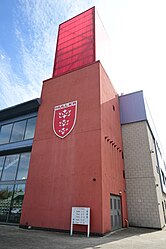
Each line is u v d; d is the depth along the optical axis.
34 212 10.17
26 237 7.23
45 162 11.36
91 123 10.76
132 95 16.38
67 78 13.84
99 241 6.71
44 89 14.88
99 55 14.82
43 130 12.76
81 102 11.93
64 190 9.78
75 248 5.43
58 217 9.27
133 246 5.88
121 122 15.68
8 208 12.04
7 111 15.94
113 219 9.80
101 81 12.27
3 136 15.93
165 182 21.22
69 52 16.03
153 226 11.23
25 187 11.38
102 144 10.02
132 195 12.77
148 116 16.20
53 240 6.77
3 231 8.77
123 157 14.28
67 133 11.38
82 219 8.27
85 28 16.30
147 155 13.43
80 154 10.23
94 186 8.98
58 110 12.79
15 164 13.71
